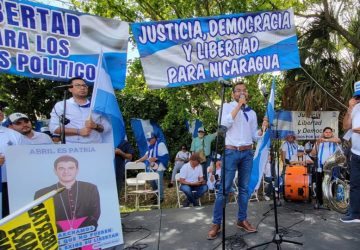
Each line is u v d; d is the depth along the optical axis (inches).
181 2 267.4
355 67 245.9
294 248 143.7
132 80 307.4
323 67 253.4
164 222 184.2
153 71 162.2
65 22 147.5
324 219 185.8
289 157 261.3
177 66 165.2
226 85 133.7
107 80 133.4
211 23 169.0
